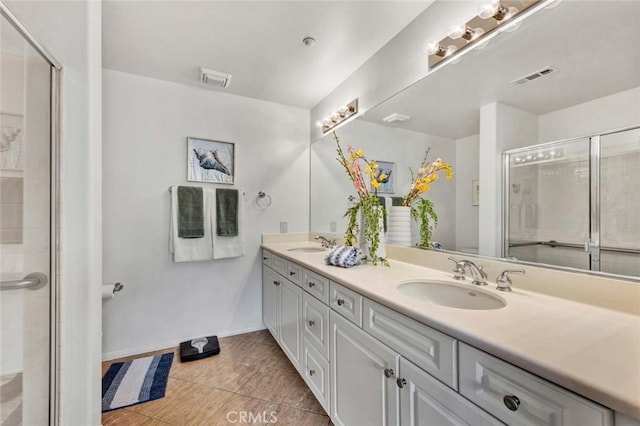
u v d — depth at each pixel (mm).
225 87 2422
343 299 1304
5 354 1148
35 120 1203
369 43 1825
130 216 2170
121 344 2150
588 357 584
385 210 1776
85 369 1269
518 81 1101
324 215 2617
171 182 2303
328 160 2545
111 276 2115
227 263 2525
